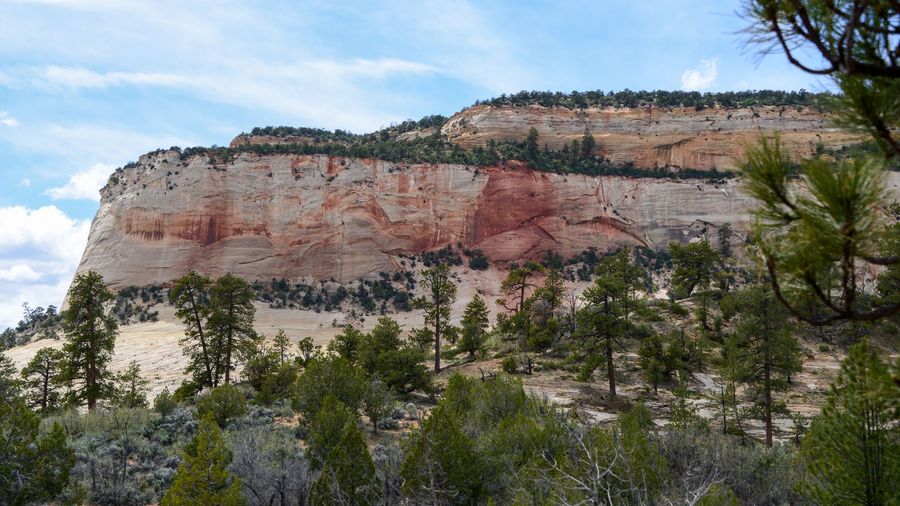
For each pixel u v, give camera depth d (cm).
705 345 5291
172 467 2334
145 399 4853
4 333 11294
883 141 424
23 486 1741
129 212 13338
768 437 3300
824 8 421
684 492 1398
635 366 5209
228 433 2673
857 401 1066
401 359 4516
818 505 1180
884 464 1048
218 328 5116
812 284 434
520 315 6325
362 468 1744
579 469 1357
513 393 2591
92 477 2052
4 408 1864
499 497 1717
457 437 1738
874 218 411
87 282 4456
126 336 9131
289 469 1977
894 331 3231
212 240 13450
